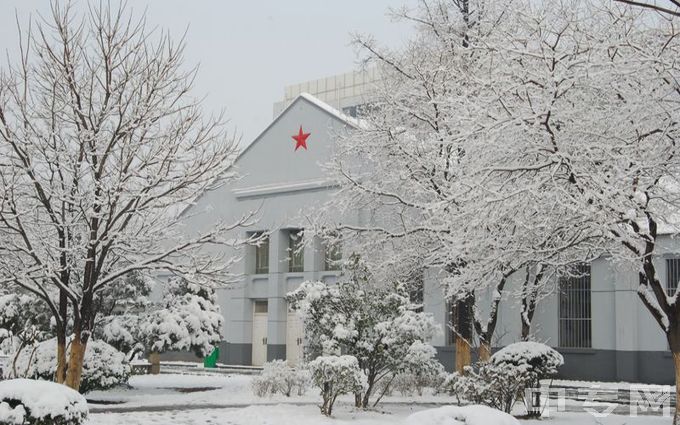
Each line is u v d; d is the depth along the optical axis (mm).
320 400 19859
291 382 21031
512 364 16828
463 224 13797
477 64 15961
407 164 21141
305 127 35500
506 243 14188
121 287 22375
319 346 18594
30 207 15148
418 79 21672
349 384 16406
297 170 35500
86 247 15234
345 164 24797
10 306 21656
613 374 26266
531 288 20375
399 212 21719
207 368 34812
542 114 12359
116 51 15680
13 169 14289
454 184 13500
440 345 29281
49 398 10008
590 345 27062
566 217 13438
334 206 24969
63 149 15250
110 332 22078
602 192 12203
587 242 16719
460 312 22344
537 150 12797
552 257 16969
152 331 22578
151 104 15680
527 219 13422
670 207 13859
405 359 17812
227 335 37250
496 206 12828
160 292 35375
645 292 14500
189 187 16234
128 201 16000
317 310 18516
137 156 15672
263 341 36531
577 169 12219
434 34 22547
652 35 12961
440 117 20734
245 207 37125
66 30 15375
